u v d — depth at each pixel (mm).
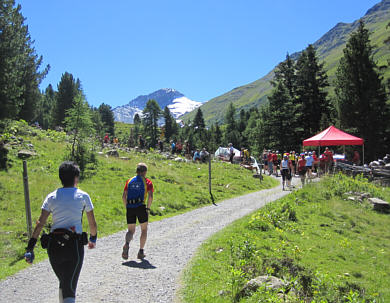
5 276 6223
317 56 53656
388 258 9844
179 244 8453
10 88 16953
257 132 57719
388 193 17859
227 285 5645
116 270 6367
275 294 5066
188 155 31641
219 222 11430
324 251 9703
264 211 12422
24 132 22031
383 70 42500
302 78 53094
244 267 6480
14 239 8797
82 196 4078
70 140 19672
